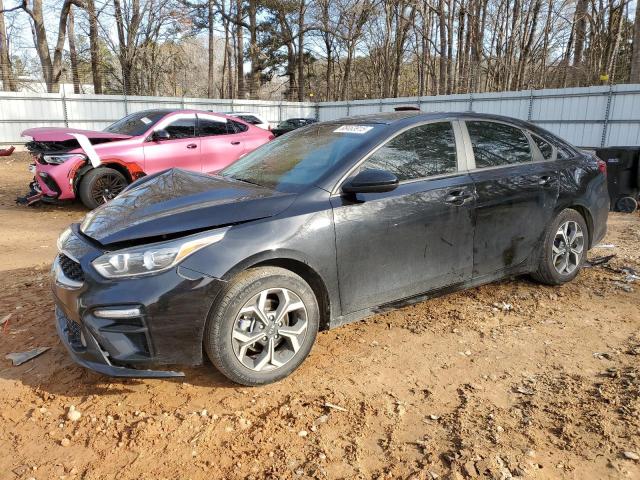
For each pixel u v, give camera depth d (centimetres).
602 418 269
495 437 255
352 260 326
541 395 293
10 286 480
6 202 965
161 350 277
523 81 2861
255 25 3912
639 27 1902
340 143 362
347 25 3822
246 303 288
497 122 420
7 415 279
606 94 1823
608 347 352
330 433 262
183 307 274
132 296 269
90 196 844
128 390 303
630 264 533
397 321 396
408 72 4928
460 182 373
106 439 259
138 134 885
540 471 232
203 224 288
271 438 258
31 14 2728
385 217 335
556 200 430
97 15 2961
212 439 258
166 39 3538
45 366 330
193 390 302
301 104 3075
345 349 351
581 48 3012
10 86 2892
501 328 383
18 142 2183
